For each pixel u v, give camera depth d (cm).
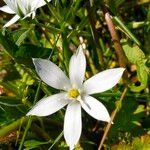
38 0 11
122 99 11
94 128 12
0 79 13
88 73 13
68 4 13
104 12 12
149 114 12
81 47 9
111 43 13
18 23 14
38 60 9
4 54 13
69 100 9
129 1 15
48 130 12
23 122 11
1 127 11
